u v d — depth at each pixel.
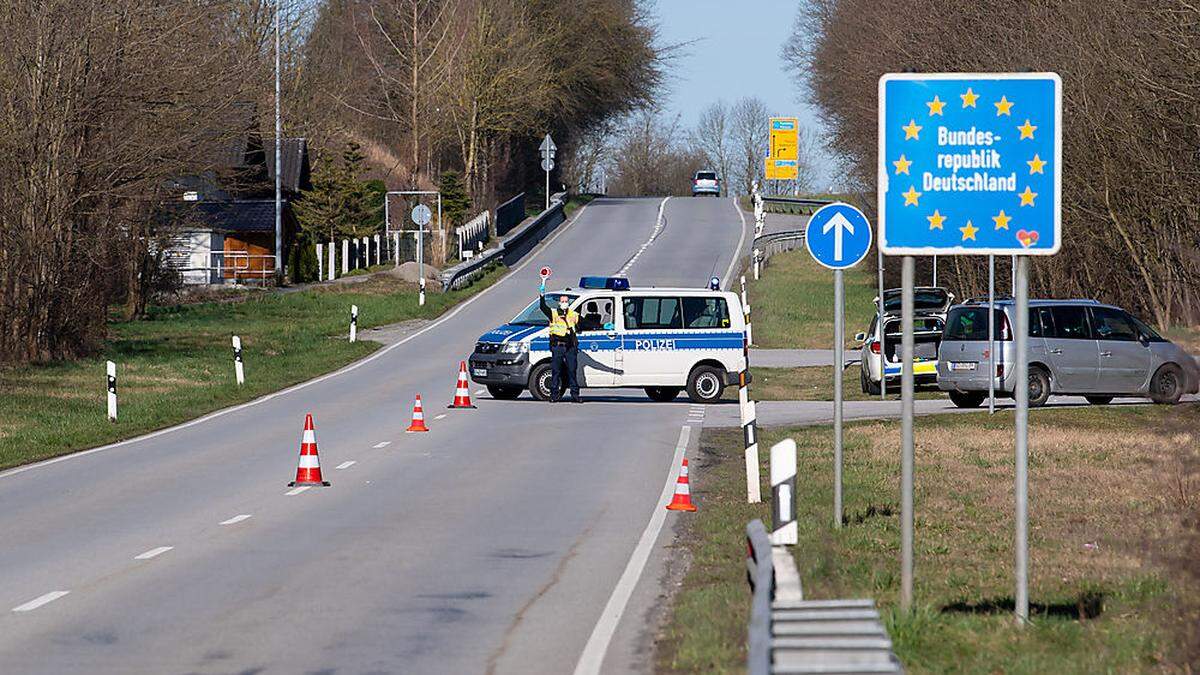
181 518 43.69
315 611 30.59
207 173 139.50
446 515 44.34
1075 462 55.03
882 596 30.81
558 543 39.28
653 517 43.91
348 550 38.12
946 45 142.50
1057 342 79.94
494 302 164.75
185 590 32.81
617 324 87.56
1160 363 80.62
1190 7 86.56
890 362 93.56
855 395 97.12
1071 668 24.44
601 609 30.75
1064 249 120.81
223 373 102.06
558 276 190.12
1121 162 103.06
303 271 194.62
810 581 31.55
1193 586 28.19
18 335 105.00
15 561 36.50
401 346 126.56
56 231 105.06
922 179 28.72
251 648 27.25
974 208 28.64
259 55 158.00
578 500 47.62
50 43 101.69
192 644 27.56
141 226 138.50
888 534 38.88
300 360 112.06
